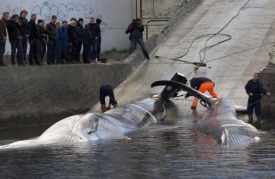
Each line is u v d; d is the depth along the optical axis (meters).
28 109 52.94
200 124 43.09
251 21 79.25
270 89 53.66
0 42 52.59
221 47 71.75
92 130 38.50
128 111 46.31
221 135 36.09
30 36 56.12
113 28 83.75
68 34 62.56
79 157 30.84
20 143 35.84
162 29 76.69
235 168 27.20
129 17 87.25
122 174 26.47
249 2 87.31
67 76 57.44
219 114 43.66
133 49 71.00
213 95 55.69
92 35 67.38
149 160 29.70
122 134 40.28
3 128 50.22
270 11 82.56
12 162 29.72
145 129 43.53
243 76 62.78
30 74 53.53
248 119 51.50
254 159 29.41
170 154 31.42
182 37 76.94
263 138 36.91
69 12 74.81
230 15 82.62
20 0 66.88
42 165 28.83
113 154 31.67
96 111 58.81
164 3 97.25
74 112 57.66
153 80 65.06
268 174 25.86
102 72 62.25
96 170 27.41
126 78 66.31
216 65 66.75
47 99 55.00
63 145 34.94
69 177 26.14
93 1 79.31
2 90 50.81
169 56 71.19
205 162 28.83
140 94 61.19
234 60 67.50
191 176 25.75
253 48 70.12
